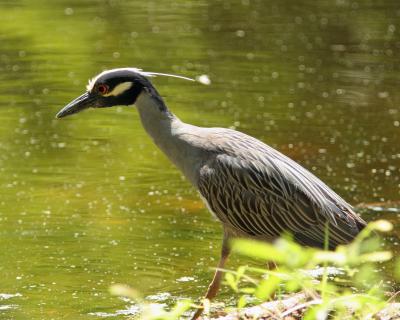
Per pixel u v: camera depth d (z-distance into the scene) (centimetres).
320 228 1002
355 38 2331
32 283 1048
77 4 2692
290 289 680
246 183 1013
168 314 717
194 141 1043
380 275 1069
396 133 1661
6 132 1641
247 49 2222
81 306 988
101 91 1070
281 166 1020
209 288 987
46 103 1805
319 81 1984
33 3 2683
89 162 1497
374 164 1500
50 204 1305
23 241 1171
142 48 2211
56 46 2212
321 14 2591
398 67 2083
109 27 2409
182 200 1334
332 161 1514
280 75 2022
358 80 1992
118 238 1184
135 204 1313
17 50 2169
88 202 1316
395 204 1319
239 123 1698
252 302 975
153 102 1061
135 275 1075
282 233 1017
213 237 1196
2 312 970
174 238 1191
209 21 2502
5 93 1861
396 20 2514
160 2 2755
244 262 1125
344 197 1352
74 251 1143
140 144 1603
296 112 1777
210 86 1941
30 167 1463
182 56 2148
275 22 2498
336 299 655
